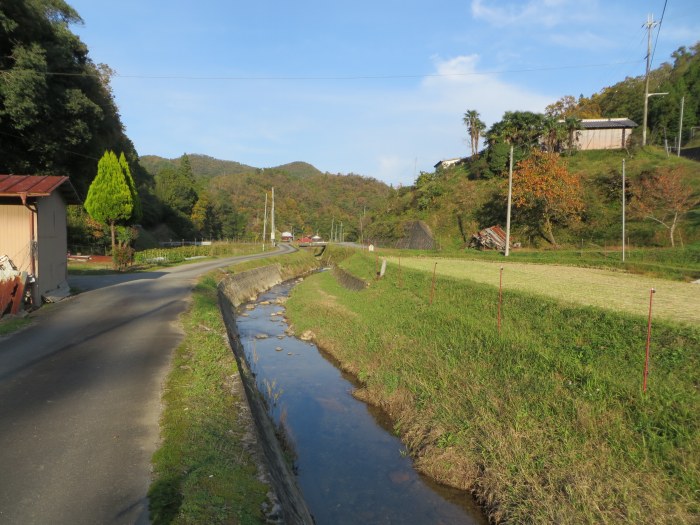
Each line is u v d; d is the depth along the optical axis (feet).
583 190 132.46
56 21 97.96
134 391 22.62
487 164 179.42
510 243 129.59
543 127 165.07
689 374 23.17
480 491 21.65
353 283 83.66
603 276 65.82
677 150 157.69
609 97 216.95
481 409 25.52
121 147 142.31
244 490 14.73
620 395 22.94
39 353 28.81
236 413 21.22
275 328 59.57
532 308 39.34
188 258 123.85
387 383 33.96
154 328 36.50
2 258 41.09
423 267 82.28
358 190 467.52
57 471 15.03
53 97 84.53
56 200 49.85
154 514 12.86
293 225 369.50
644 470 18.34
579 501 17.60
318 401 34.53
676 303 38.86
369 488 23.02
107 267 88.84
